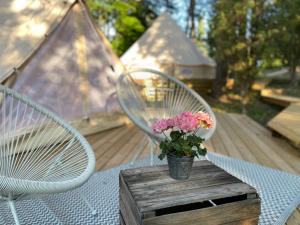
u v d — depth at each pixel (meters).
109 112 3.86
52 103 3.10
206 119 1.33
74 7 3.27
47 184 1.12
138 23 9.99
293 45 5.20
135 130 3.85
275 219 1.60
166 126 1.33
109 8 9.83
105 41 3.73
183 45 6.55
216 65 6.85
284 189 2.00
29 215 1.63
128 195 1.23
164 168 1.46
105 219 1.64
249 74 5.44
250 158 2.76
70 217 1.64
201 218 1.14
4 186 1.01
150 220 1.06
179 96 2.72
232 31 5.09
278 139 3.52
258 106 6.16
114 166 2.46
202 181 1.30
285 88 6.85
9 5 3.15
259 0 4.88
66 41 3.23
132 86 2.79
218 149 3.06
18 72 2.64
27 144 1.81
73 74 3.34
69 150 1.69
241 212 1.21
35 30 2.90
